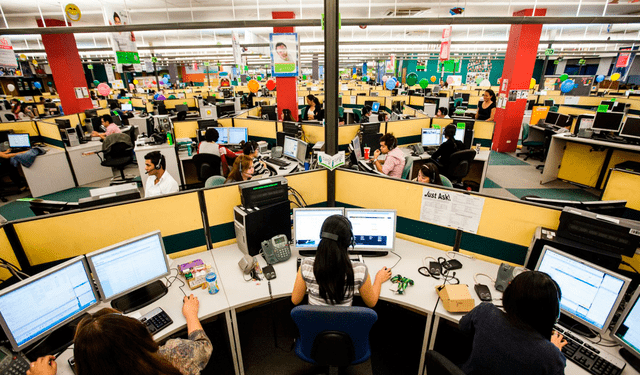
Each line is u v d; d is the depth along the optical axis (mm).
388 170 3449
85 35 9797
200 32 9844
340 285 1310
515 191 4703
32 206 1977
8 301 1243
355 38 11578
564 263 1479
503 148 6934
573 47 14039
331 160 2326
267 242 1994
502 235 1894
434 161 4184
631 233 1442
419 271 1894
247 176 2992
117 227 1854
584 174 4840
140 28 4297
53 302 1383
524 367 1015
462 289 1598
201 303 1660
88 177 5242
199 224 2086
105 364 792
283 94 6668
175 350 1153
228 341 1892
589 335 1434
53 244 1722
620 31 10328
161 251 1734
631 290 1607
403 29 9820
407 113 6875
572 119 6375
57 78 6961
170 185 2820
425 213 2111
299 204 2328
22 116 8195
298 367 2018
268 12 7434
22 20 7453
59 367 1321
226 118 5367
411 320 2406
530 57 6250
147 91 16266
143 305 1641
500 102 6840
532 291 1016
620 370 1251
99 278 1524
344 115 7844
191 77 23781
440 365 1025
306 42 8094
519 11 6695
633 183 1957
